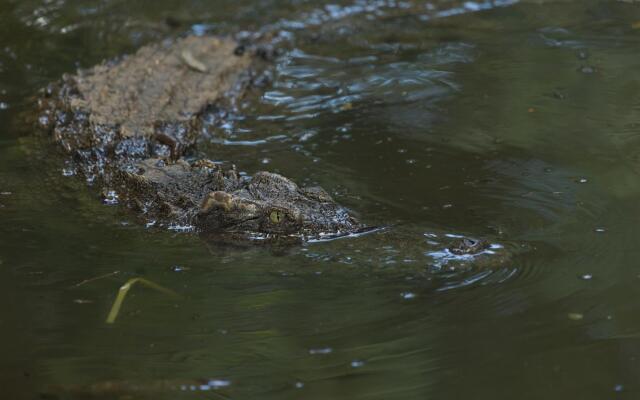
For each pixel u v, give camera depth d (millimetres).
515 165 10406
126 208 9789
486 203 9375
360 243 8570
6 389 6621
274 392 6562
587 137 11156
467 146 11047
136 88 12859
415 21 16141
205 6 17016
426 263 8164
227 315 7668
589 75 13227
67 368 6871
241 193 9398
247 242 8961
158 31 15945
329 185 9992
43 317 7617
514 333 7148
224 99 13055
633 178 9891
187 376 6781
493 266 8031
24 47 15164
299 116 12453
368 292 7910
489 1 16875
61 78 13797
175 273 8398
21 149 11539
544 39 14859
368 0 17219
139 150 11094
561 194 9539
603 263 8055
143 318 7617
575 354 6820
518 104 12344
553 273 7922
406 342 7148
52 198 10148
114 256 8758
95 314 7676
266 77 13984
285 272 8336
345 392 6562
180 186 9891
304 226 8938
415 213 9180
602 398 6285
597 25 15328
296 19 16469
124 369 6871
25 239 9109
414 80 13492
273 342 7242
